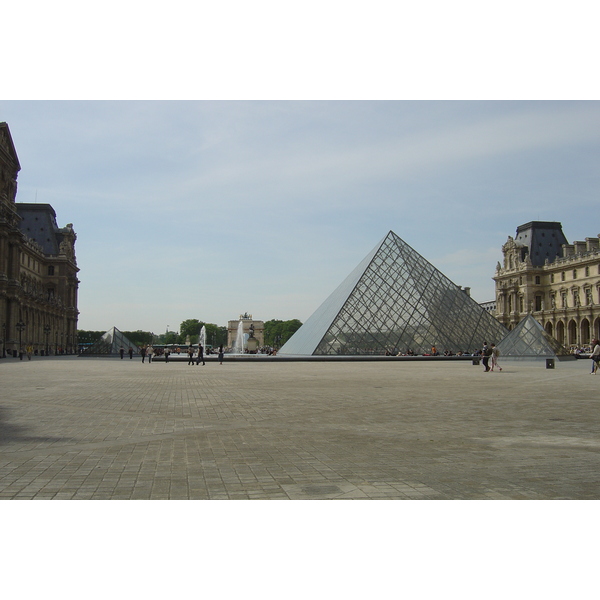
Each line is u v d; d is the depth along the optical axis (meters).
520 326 90.81
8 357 112.88
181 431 17.17
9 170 119.44
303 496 10.16
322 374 48.59
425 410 22.28
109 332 120.00
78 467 12.41
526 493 10.32
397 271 96.62
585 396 28.08
